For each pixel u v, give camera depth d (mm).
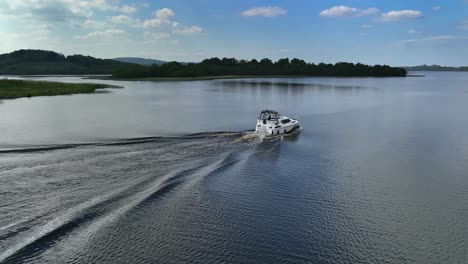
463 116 79312
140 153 41500
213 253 22781
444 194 32906
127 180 32438
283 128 56156
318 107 95312
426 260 22766
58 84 156000
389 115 80875
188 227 25562
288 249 23500
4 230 23672
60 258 21312
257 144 48875
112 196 28938
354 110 89250
